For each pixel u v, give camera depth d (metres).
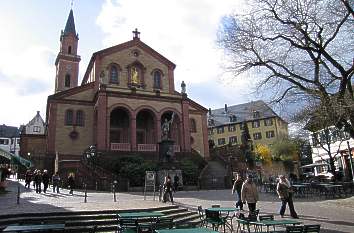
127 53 50.66
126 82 49.56
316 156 49.12
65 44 69.31
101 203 18.89
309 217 15.24
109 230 12.98
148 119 49.56
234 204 20.19
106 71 48.66
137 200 21.83
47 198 22.33
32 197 22.88
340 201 19.92
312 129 32.81
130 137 43.44
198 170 39.06
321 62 20.03
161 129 45.16
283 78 20.77
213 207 13.84
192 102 53.69
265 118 84.44
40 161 52.66
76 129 44.56
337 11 19.27
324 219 14.62
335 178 32.38
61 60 67.81
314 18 19.50
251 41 21.33
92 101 46.28
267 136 83.38
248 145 44.81
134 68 50.56
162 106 46.25
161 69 52.50
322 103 19.11
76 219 13.73
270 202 21.95
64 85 66.94
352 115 18.22
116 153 41.03
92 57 49.38
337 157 42.50
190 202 21.52
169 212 16.34
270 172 63.25
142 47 51.88
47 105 47.78
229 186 38.38
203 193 29.25
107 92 43.06
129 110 43.97
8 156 27.78
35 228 8.62
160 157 37.97
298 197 25.44
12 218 13.20
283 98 21.48
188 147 45.97
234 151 48.38
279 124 83.00
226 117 92.81
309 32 19.86
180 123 46.56
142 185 33.94
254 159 44.22
